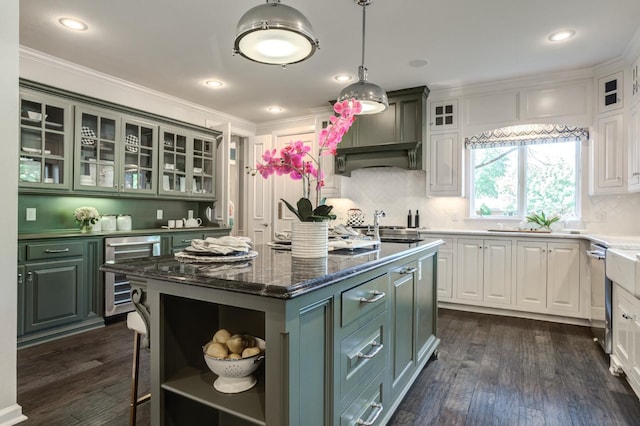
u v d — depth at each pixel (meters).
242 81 4.00
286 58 1.98
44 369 2.44
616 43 3.07
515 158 4.24
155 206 4.45
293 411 1.06
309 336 1.15
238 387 1.30
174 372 1.40
